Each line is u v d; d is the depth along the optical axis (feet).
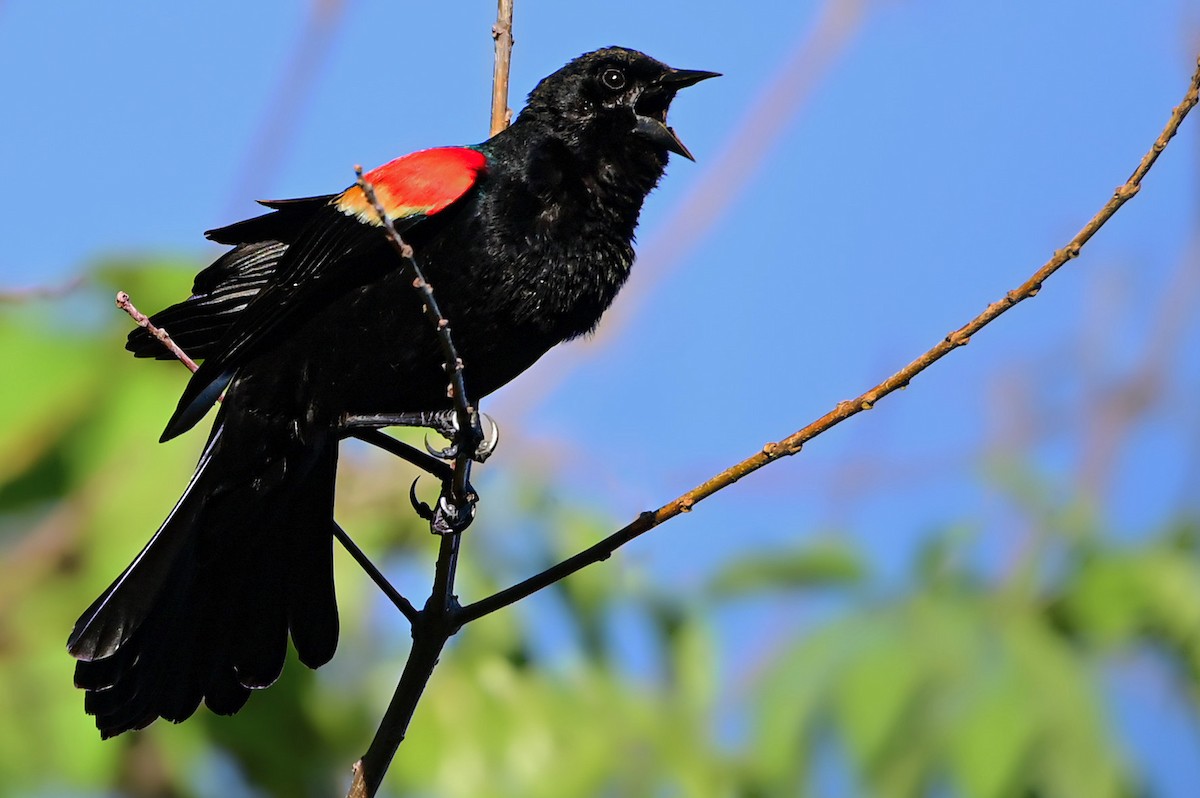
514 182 34.01
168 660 32.19
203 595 32.78
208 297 34.88
